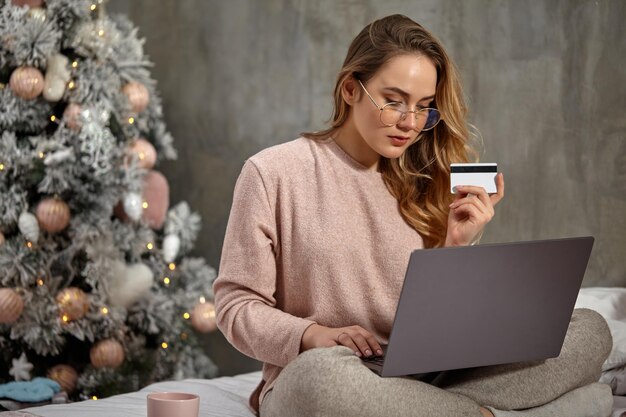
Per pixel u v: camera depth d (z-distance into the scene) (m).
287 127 3.48
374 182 1.93
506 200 2.89
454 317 1.55
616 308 2.59
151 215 3.49
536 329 1.66
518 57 2.86
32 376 3.25
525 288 1.60
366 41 1.86
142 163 3.40
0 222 3.15
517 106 2.87
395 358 1.53
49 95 3.16
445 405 1.58
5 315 3.04
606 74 2.74
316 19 3.38
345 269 1.86
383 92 1.79
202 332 3.68
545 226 2.84
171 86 3.81
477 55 2.92
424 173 2.00
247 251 1.83
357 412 1.51
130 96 3.37
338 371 1.51
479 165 1.89
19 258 3.08
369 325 1.87
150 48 3.85
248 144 3.61
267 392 1.74
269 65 3.53
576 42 2.78
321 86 3.38
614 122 2.74
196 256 3.78
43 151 3.16
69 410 1.97
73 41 3.22
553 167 2.82
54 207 3.15
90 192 3.26
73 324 3.17
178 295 3.49
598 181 2.77
